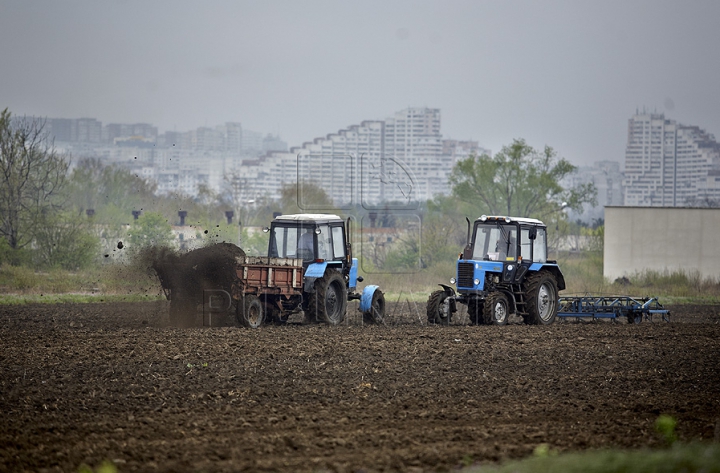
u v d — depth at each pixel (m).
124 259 126.06
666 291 148.25
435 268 169.12
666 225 170.25
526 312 86.12
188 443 36.00
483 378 52.75
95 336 69.69
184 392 47.00
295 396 46.25
